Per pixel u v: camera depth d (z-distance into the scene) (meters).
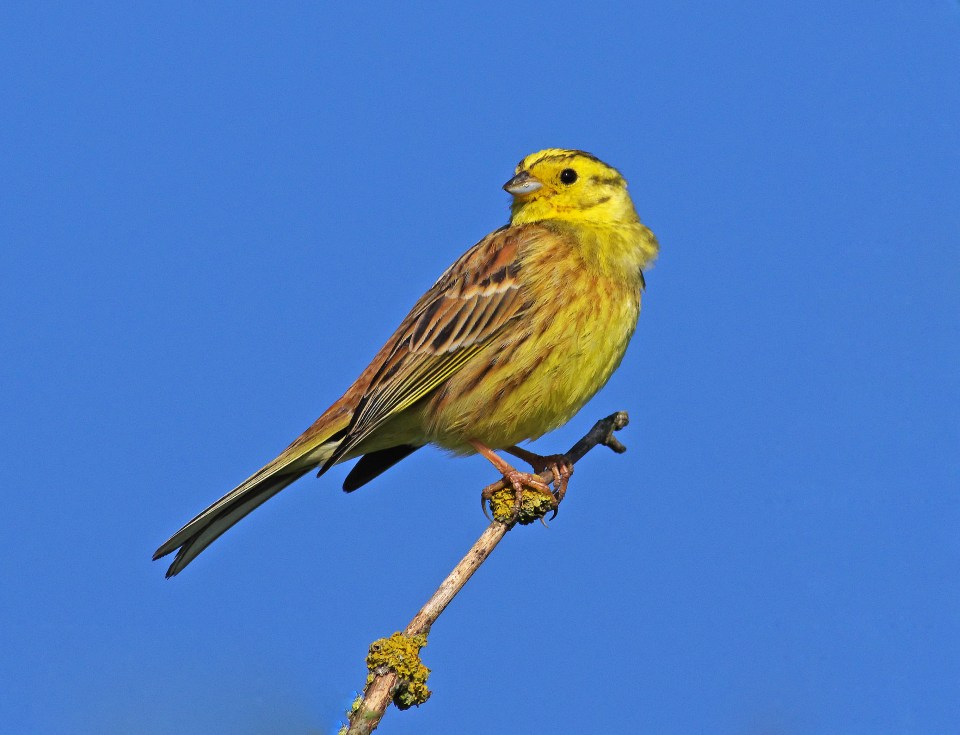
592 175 12.20
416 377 11.43
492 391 11.35
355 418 11.35
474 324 11.38
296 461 11.38
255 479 10.99
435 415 11.59
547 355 11.24
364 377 11.76
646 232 12.30
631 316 11.73
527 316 11.27
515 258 11.48
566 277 11.32
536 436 11.70
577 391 11.45
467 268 11.69
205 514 10.59
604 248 11.70
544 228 11.92
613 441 10.71
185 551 10.61
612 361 11.64
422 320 11.59
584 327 11.29
